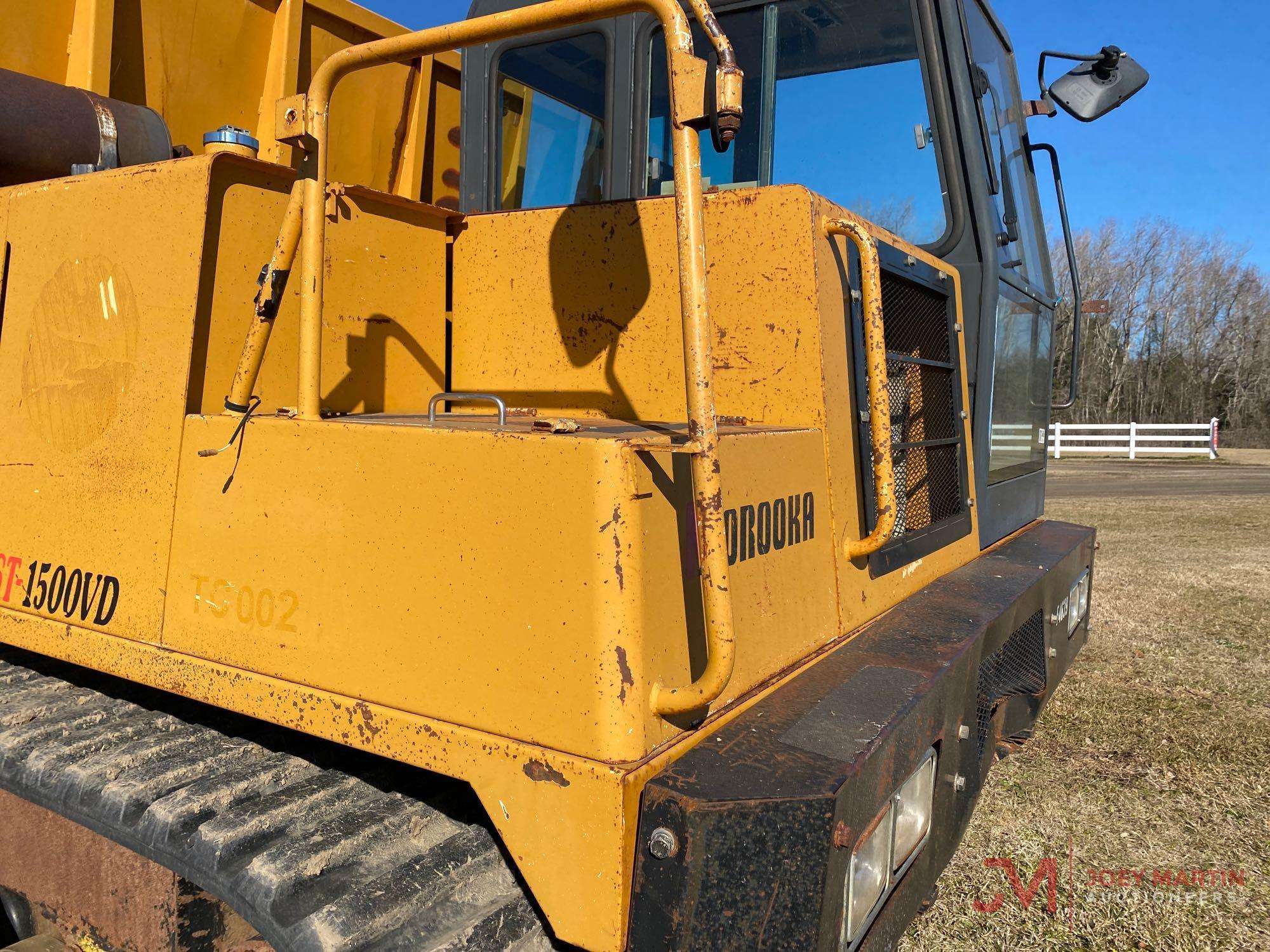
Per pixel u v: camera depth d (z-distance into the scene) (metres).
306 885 1.32
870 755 1.39
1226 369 49.59
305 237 1.60
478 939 1.29
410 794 1.58
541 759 1.29
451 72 3.62
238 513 1.63
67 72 2.70
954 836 2.02
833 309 2.02
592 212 2.18
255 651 1.60
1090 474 18.44
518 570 1.34
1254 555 8.52
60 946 1.87
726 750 1.38
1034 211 3.96
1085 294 48.31
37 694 1.95
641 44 2.86
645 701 1.30
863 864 1.43
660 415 2.11
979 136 2.90
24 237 2.01
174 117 2.92
